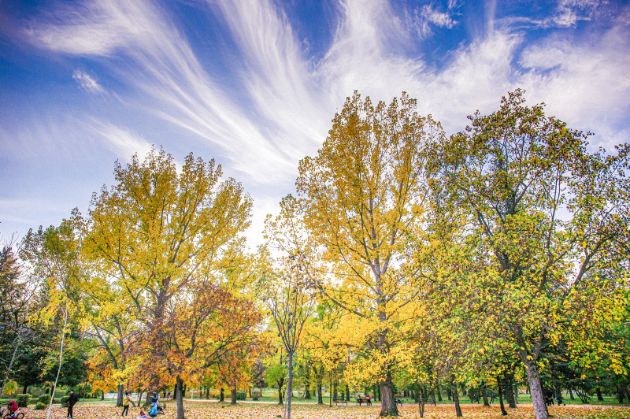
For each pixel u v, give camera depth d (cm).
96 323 1440
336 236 1161
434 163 1202
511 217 1003
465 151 1148
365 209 1218
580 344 857
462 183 1129
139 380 1077
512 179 1062
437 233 1107
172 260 1520
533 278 949
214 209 1580
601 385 1585
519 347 968
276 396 4566
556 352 1038
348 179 1192
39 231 1803
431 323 1031
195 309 1173
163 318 1188
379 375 1081
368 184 1199
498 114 1114
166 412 1744
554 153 992
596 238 917
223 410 1959
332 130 1247
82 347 1977
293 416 1625
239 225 1634
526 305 853
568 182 977
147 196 1513
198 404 2753
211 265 1519
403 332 1084
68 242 1523
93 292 1420
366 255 1181
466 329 950
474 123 1162
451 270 1004
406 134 1211
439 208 1132
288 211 1123
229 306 1190
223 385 1181
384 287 1101
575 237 918
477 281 923
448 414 1628
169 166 1583
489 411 1831
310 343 1128
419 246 1082
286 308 843
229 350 1177
